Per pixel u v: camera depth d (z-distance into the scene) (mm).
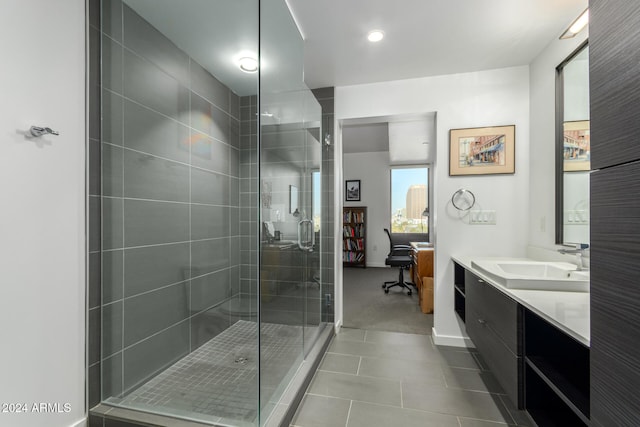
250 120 1982
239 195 2021
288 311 1982
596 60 782
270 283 1765
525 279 1448
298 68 2105
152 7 1642
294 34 1991
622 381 683
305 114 2299
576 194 1870
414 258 4781
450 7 1773
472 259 2365
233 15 1649
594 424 789
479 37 2068
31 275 1178
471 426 1541
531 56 2314
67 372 1328
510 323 1372
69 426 1338
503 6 1764
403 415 1631
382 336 2762
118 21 1565
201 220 2156
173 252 1942
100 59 1482
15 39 1112
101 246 1494
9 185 1100
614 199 712
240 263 2012
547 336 1283
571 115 1929
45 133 1187
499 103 2492
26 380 1167
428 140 4355
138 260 1707
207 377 1756
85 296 1413
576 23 1611
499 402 1742
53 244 1261
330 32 2023
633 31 644
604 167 751
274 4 1729
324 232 2883
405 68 2498
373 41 2125
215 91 2006
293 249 2092
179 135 1984
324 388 1896
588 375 1155
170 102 1909
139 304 1709
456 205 2576
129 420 1420
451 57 2330
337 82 2752
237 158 2043
